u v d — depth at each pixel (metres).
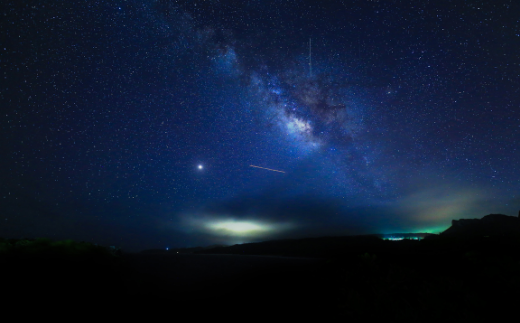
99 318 4.01
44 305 3.96
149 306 4.63
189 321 4.25
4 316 3.57
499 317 3.88
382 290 4.94
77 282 4.78
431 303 4.34
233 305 4.85
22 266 4.66
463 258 5.76
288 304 4.88
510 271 4.90
